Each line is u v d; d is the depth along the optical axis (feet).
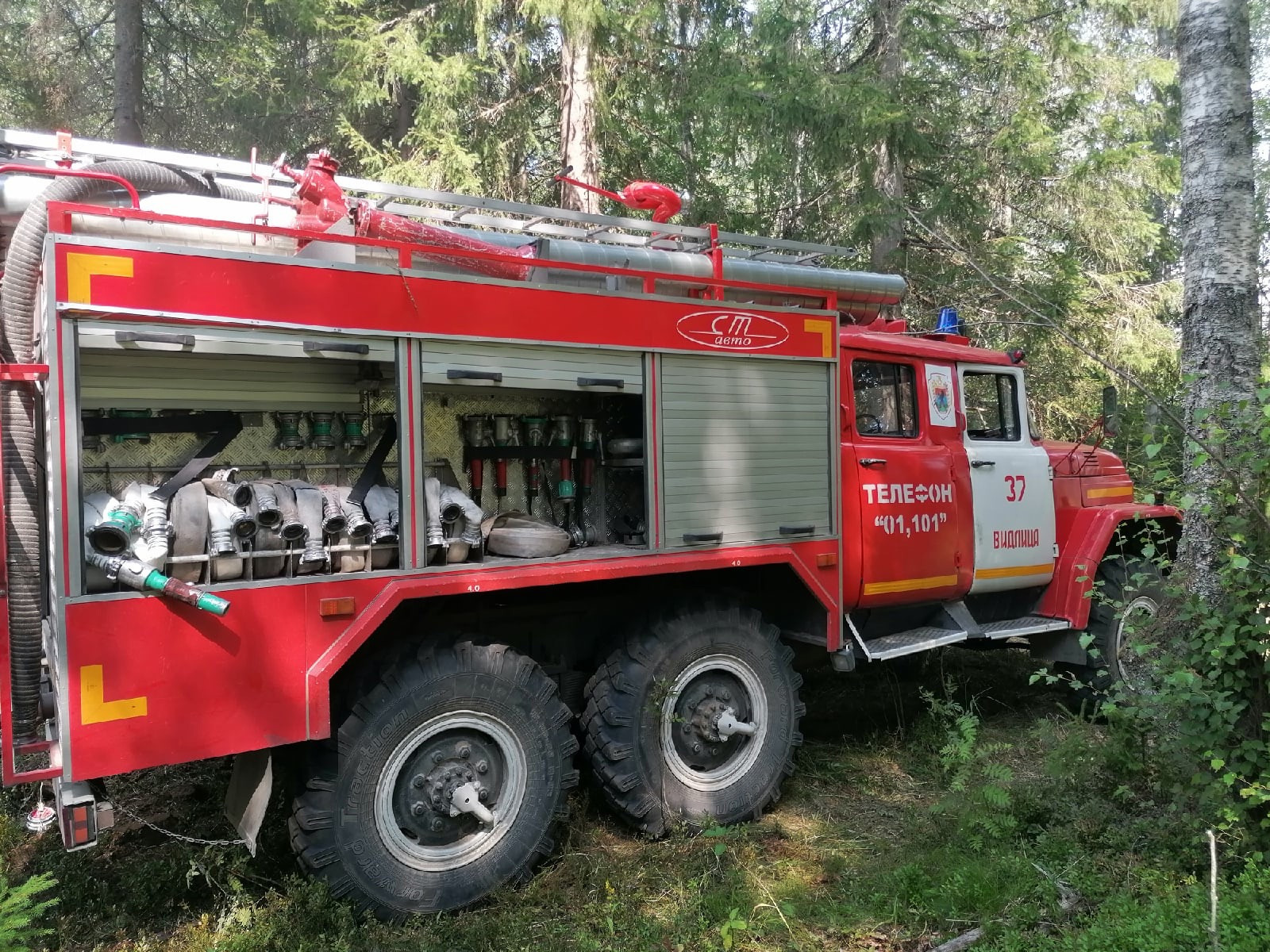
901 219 32.78
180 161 12.04
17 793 13.32
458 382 11.22
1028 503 18.39
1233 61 15.31
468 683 11.42
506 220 15.12
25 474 9.29
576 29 30.14
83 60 42.24
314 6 31.09
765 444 14.21
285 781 11.77
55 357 8.77
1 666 9.16
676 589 14.19
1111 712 12.96
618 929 10.93
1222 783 11.09
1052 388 37.11
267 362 11.05
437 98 31.48
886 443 16.40
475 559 11.79
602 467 13.65
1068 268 35.40
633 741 12.98
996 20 38.11
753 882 11.84
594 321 12.31
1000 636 17.46
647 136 37.42
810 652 16.84
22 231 9.57
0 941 7.56
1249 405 12.07
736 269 14.43
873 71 34.12
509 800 11.84
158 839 12.67
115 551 9.08
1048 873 11.34
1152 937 9.31
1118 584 18.66
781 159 33.83
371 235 11.37
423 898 11.10
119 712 9.09
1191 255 15.58
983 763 15.67
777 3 35.83
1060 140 37.68
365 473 11.32
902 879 11.51
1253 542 11.33
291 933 10.18
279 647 9.98
